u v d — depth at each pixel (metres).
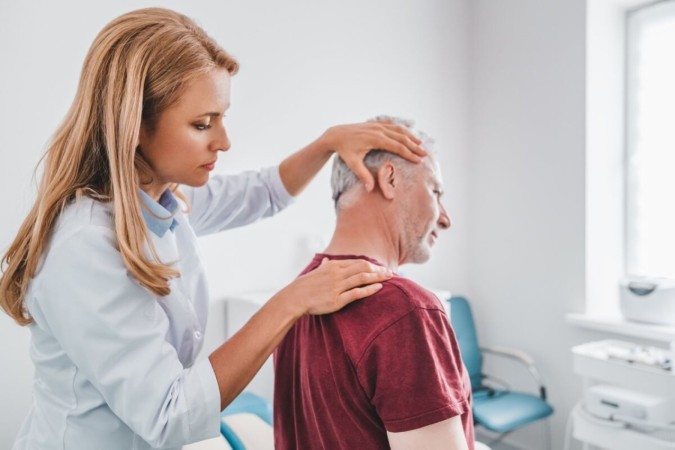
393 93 2.64
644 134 2.41
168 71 0.67
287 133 2.31
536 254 2.57
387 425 0.61
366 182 0.75
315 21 2.38
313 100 2.38
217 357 0.69
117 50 0.66
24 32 1.73
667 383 1.63
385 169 0.76
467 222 2.94
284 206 1.23
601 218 2.40
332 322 0.68
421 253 0.80
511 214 2.70
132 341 0.66
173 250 0.87
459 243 2.90
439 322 0.64
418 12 2.72
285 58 2.29
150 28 0.68
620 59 2.44
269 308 0.70
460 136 2.90
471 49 2.92
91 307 0.65
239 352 0.68
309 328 0.74
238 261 2.20
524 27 2.61
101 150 0.71
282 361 0.85
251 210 1.20
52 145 0.73
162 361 0.67
